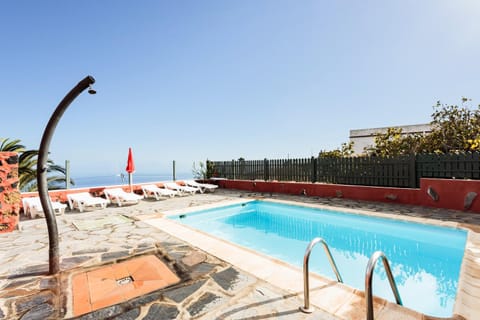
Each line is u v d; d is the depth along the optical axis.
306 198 9.55
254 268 3.24
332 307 2.26
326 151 13.59
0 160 5.30
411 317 2.07
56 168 12.21
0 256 3.84
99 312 2.26
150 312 2.25
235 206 9.14
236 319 2.11
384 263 2.06
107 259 3.64
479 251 3.80
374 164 8.87
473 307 2.29
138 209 8.00
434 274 3.89
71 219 6.53
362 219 6.68
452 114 11.36
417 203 7.46
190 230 5.32
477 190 6.35
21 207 7.62
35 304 2.43
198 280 2.90
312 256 4.84
